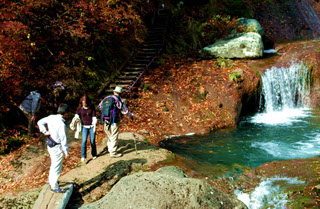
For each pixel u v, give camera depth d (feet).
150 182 15.38
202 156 24.03
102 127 28.40
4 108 26.45
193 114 32.76
